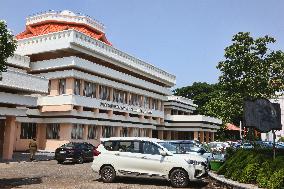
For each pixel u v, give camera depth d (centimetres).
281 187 1223
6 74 2545
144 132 5047
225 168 1697
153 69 5028
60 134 3522
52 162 2595
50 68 3600
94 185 1436
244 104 1744
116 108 4159
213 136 6581
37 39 3684
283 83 2714
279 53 2712
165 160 1464
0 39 1434
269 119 1695
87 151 2714
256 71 2669
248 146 3081
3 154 2652
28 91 2791
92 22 4669
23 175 1762
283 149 1936
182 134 6538
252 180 1425
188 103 6819
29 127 3566
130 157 1513
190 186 1484
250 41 2705
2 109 2544
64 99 3459
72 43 3462
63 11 4606
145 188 1384
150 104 5147
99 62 4100
